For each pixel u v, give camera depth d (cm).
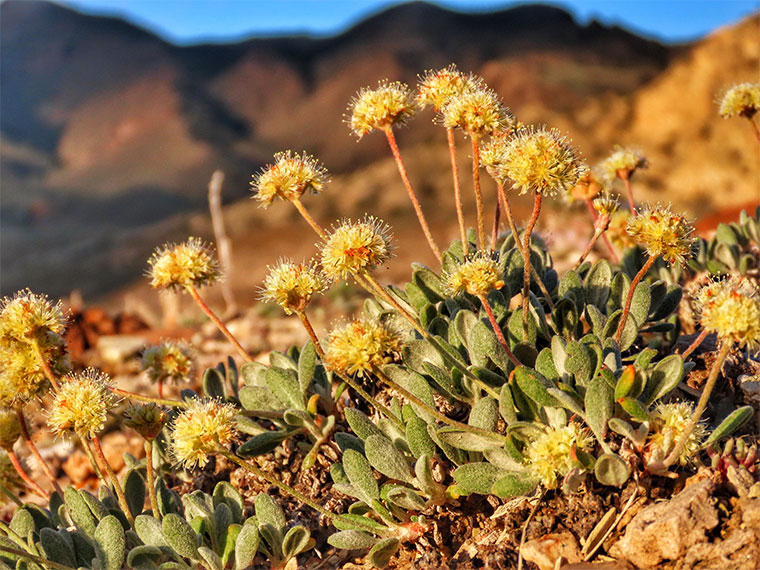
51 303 29
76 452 41
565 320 30
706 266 38
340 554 29
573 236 82
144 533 27
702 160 229
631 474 26
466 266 27
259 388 30
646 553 25
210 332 66
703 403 25
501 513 27
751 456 26
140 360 34
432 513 28
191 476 32
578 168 27
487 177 307
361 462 28
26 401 29
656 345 31
